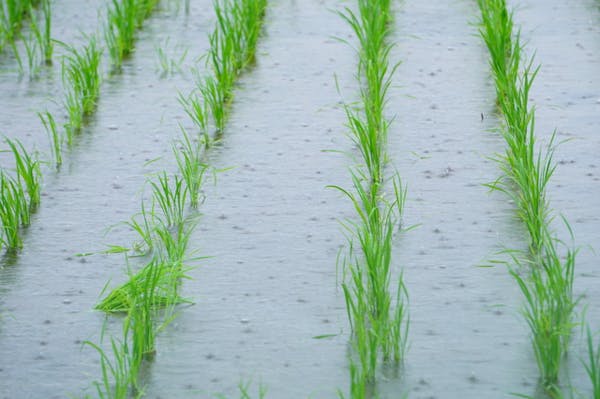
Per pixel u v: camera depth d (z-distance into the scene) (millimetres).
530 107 7680
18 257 5898
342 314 5285
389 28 9406
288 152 7133
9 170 6918
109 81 8461
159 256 5859
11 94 8203
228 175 6836
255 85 8320
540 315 4863
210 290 5516
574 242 5859
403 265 5707
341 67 8641
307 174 6809
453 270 5645
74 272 5727
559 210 6230
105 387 4719
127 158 7109
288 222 6219
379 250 5504
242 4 8969
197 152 6938
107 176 6848
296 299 5426
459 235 5996
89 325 5227
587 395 4570
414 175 6738
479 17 9648
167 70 8648
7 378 4793
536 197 5902
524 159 6316
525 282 5484
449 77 8336
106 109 7918
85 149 7250
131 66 8750
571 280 5098
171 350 4996
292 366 4855
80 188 6699
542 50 8773
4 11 10125
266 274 5664
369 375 4715
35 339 5109
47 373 4836
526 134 6984
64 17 9914
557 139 7137
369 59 8242
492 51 8062
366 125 7383
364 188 6594
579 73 8266
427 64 8617
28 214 6352
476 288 5465
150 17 9930
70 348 5035
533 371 4762
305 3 10297
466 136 7270
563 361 4824
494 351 4922
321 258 5816
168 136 7441
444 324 5152
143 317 5016
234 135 7426
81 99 7824
